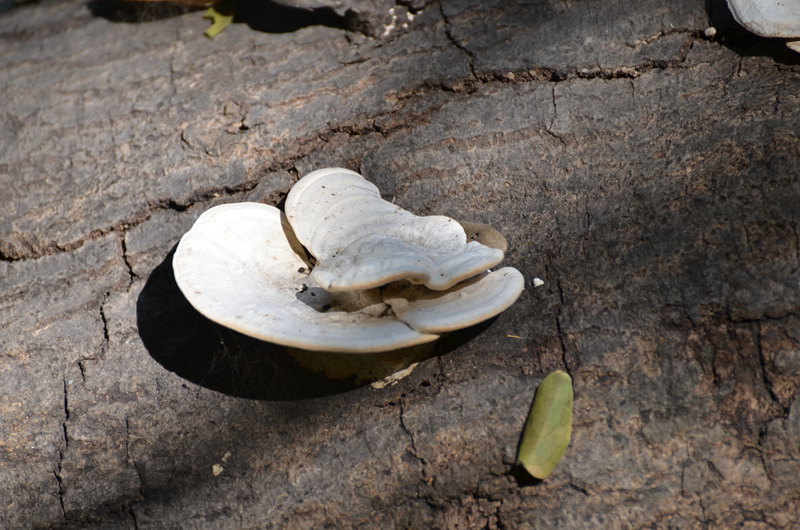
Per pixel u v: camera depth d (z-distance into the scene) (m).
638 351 1.41
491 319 1.42
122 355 1.44
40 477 1.42
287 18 1.53
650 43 1.48
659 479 1.40
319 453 1.41
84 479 1.42
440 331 1.39
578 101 1.47
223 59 1.52
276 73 1.50
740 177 1.44
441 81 1.49
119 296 1.45
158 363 1.43
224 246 1.42
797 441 1.40
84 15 1.57
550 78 1.48
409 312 1.40
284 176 1.47
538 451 1.40
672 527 1.39
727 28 1.48
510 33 1.50
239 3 1.54
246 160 1.48
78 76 1.53
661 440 1.40
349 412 1.42
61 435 1.42
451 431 1.41
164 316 1.44
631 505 1.39
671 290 1.42
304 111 1.49
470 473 1.40
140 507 1.41
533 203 1.45
